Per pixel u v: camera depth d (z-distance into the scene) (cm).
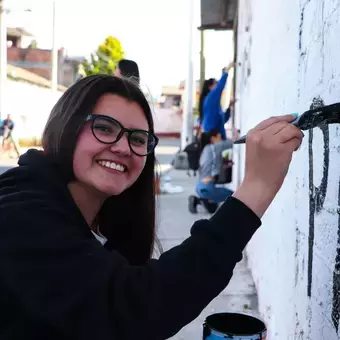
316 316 160
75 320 103
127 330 103
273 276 269
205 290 103
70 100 129
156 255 188
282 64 249
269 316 282
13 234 108
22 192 116
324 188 151
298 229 194
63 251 108
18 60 4075
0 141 1878
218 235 105
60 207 116
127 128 129
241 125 552
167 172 1375
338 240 135
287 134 112
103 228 176
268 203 111
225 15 974
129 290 104
